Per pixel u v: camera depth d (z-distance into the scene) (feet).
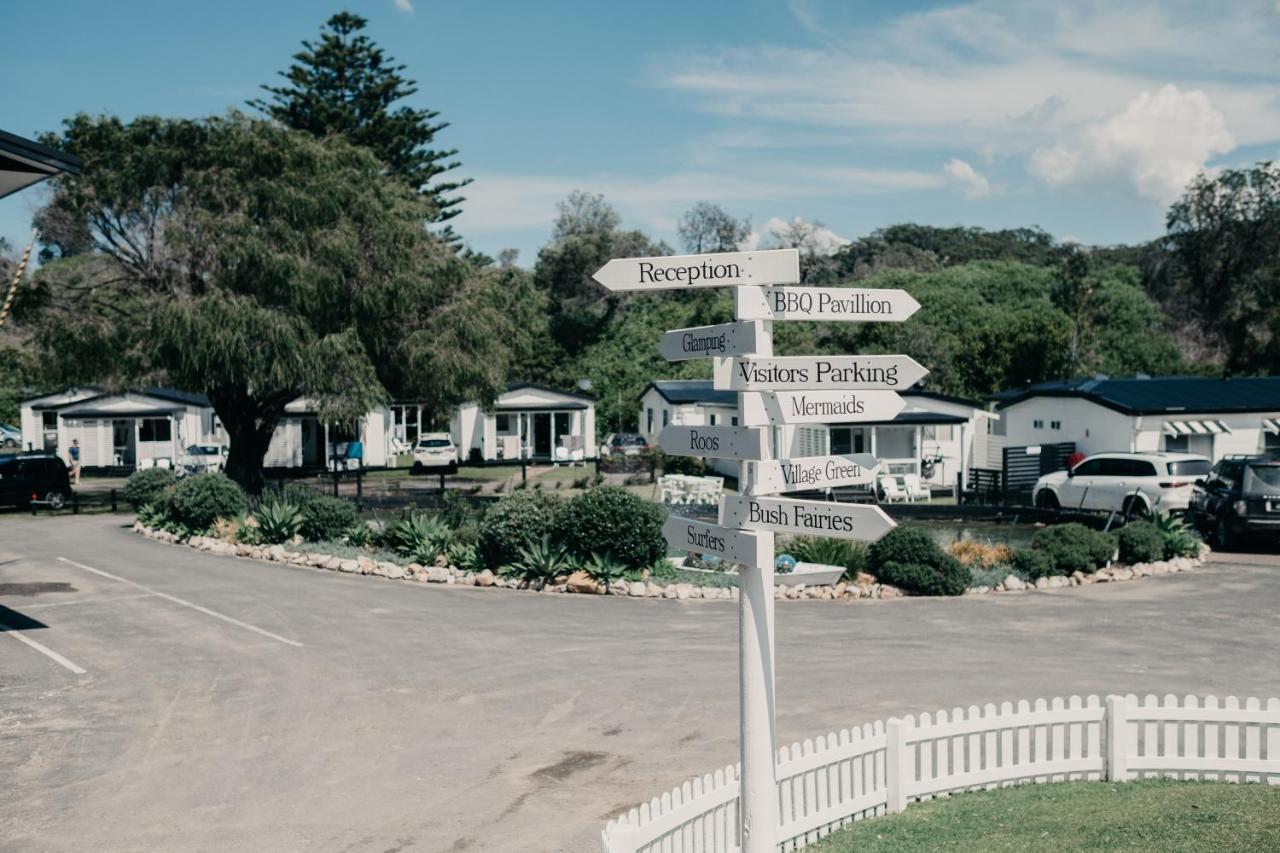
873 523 15.84
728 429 17.90
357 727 37.99
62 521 106.32
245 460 122.72
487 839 28.30
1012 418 131.95
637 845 20.75
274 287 108.88
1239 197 269.85
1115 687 42.09
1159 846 24.58
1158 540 72.08
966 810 27.89
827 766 27.14
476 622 55.67
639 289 17.67
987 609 59.00
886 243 345.51
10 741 36.88
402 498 130.31
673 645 50.11
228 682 44.19
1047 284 250.57
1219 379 126.62
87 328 111.14
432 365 118.52
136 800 31.40
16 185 53.78
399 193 132.67
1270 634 52.08
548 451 197.26
